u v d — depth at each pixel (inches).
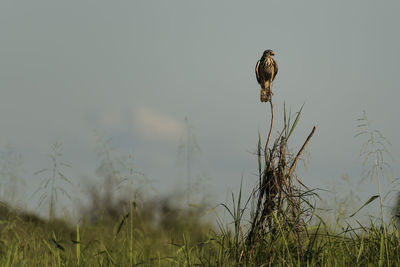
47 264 449.4
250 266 395.5
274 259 400.8
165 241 546.9
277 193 427.8
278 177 424.8
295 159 428.1
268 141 444.1
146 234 561.0
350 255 414.0
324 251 403.9
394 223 422.6
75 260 438.3
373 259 400.2
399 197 414.0
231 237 434.6
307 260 386.3
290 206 421.1
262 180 432.1
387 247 400.2
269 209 424.8
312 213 418.3
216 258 424.8
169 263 454.0
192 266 411.8
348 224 429.7
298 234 418.3
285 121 434.9
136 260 450.3
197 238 539.8
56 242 419.2
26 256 468.1
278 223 400.8
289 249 414.3
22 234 530.9
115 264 426.3
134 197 548.4
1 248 482.6
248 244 423.2
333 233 443.8
